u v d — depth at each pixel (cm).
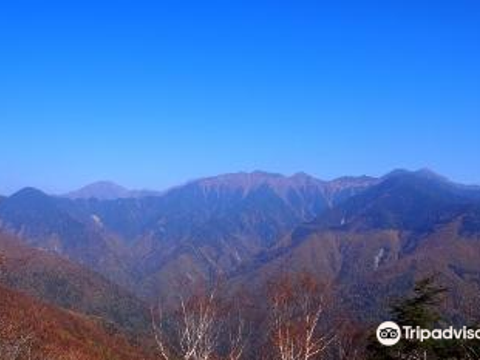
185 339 2675
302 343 2664
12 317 5138
